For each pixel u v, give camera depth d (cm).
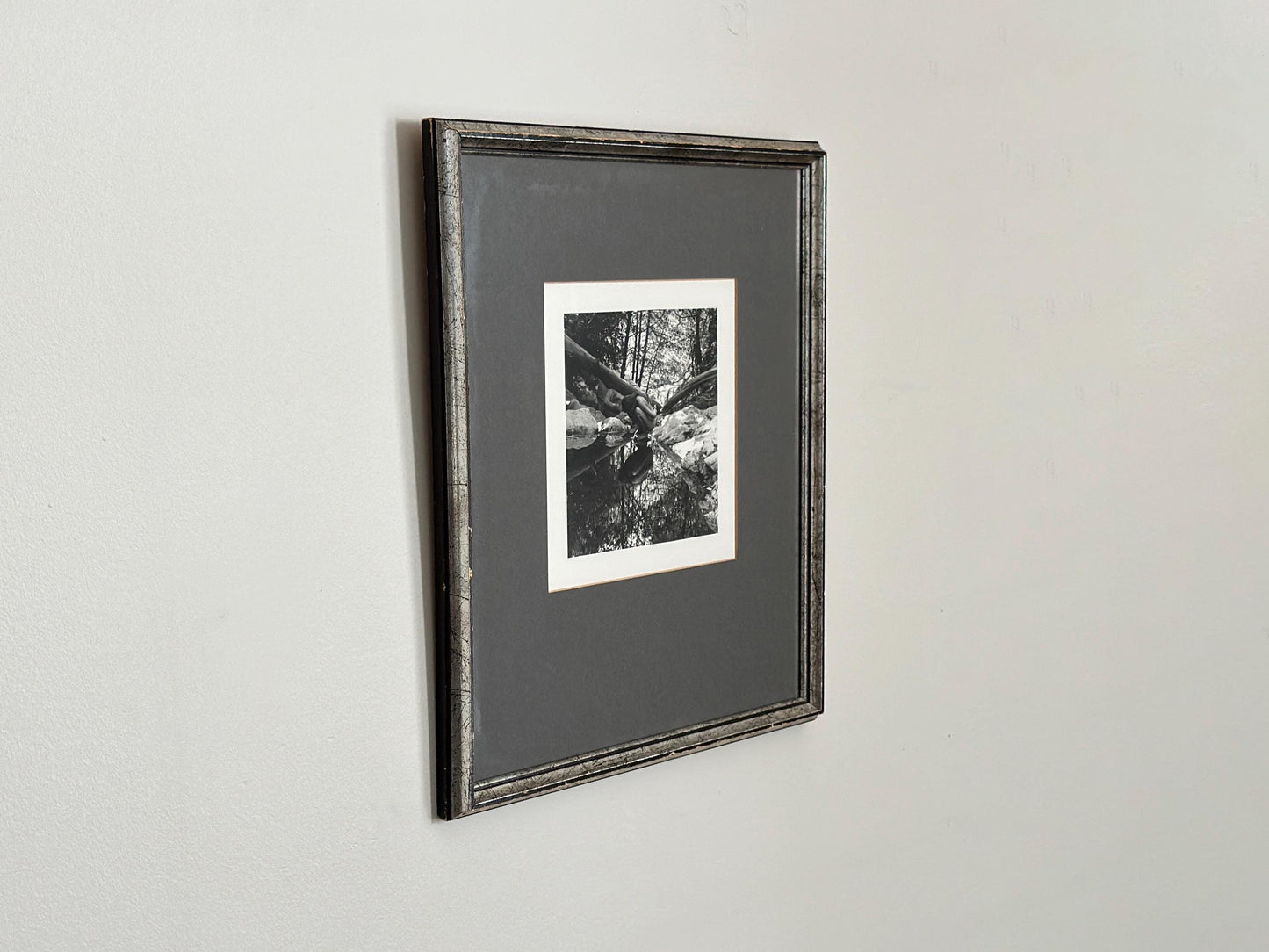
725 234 104
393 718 93
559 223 95
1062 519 138
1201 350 149
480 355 92
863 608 122
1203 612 155
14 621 78
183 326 82
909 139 119
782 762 117
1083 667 143
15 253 76
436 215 88
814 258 110
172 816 84
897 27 117
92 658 81
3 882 79
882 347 120
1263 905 168
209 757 85
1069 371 136
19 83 76
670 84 103
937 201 122
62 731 80
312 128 86
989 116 125
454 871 97
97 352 79
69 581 79
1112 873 150
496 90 94
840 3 113
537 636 98
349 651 91
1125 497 144
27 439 77
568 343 96
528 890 102
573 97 98
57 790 80
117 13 78
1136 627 148
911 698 127
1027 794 140
